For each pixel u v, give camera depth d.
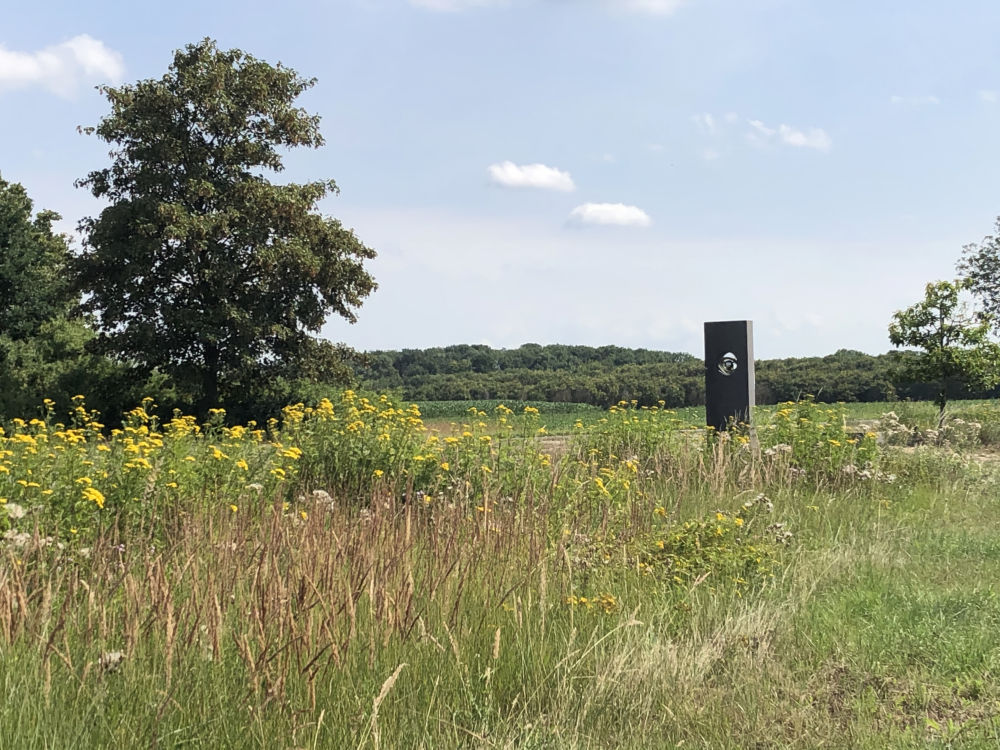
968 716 4.25
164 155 28.59
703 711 4.17
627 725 4.03
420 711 3.93
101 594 4.04
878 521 9.20
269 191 29.33
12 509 5.95
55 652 3.55
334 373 31.03
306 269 29.31
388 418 10.36
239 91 30.33
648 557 6.50
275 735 3.48
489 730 3.84
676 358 108.31
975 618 5.79
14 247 36.56
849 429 14.07
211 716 3.52
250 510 7.04
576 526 7.25
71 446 9.05
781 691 4.54
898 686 4.66
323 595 4.20
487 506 6.45
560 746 3.74
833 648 5.23
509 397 88.00
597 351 109.69
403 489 8.86
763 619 5.53
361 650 4.15
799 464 12.14
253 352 29.92
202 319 28.09
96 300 29.28
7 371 31.41
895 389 56.16
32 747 3.17
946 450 13.69
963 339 22.94
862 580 6.78
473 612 4.83
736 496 10.13
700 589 6.02
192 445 9.53
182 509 6.98
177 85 30.03
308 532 4.77
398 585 4.54
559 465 8.67
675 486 10.60
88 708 3.38
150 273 29.00
